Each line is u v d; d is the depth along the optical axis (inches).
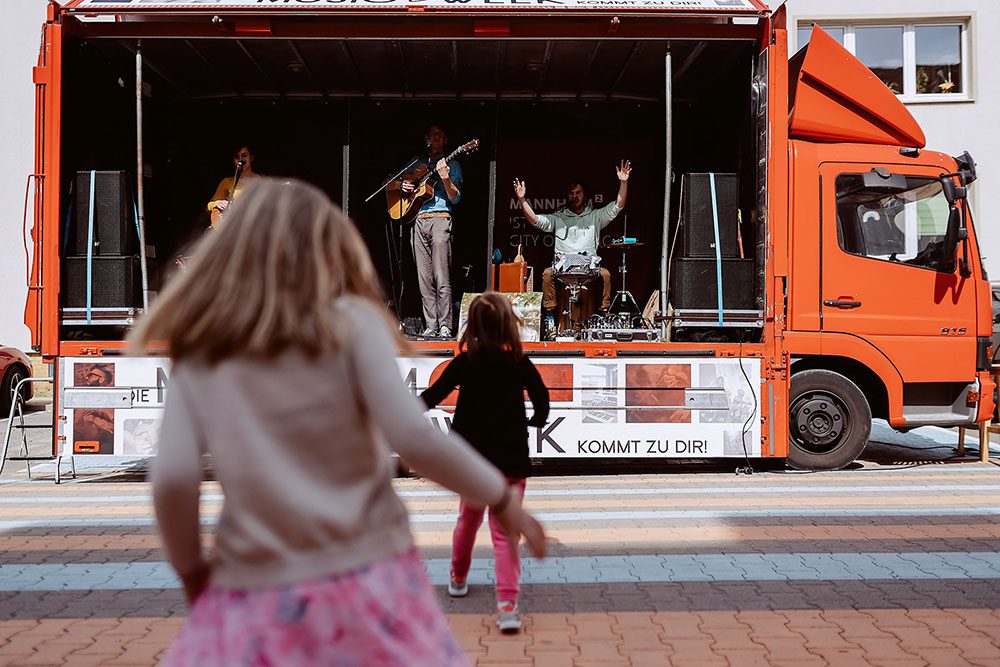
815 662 156.4
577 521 272.5
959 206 360.5
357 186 442.6
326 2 332.2
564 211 428.1
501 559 173.3
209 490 327.0
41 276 334.0
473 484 72.8
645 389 340.8
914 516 278.5
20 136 713.0
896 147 363.6
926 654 159.9
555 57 380.5
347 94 432.8
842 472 366.0
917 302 357.1
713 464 390.9
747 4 339.9
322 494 70.4
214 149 439.5
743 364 343.0
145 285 340.2
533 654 161.0
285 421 70.4
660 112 445.4
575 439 339.3
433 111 444.5
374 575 70.2
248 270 72.0
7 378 568.7
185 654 69.5
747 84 359.3
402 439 70.3
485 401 180.5
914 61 727.1
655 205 447.5
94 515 288.2
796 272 350.0
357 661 68.4
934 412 364.2
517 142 449.4
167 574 216.5
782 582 207.0
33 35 713.6
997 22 713.6
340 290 74.4
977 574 213.0
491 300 183.0
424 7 332.2
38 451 444.1
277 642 67.7
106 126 366.6
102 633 173.8
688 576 211.6
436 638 71.8
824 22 725.3
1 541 251.4
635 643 166.6
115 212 343.0
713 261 347.3
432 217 408.5
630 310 440.1
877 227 357.4
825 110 362.0
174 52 370.0
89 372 334.0
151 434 332.8
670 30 341.1
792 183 350.9
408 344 78.1
